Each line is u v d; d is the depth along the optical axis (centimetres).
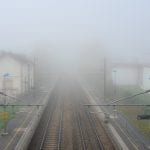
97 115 4712
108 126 3934
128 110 4841
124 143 3127
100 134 3600
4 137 3316
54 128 3912
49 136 3506
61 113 4934
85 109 5259
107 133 3650
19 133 3466
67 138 3438
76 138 3441
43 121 4372
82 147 3108
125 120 4219
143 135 3453
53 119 4481
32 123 3934
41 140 3347
